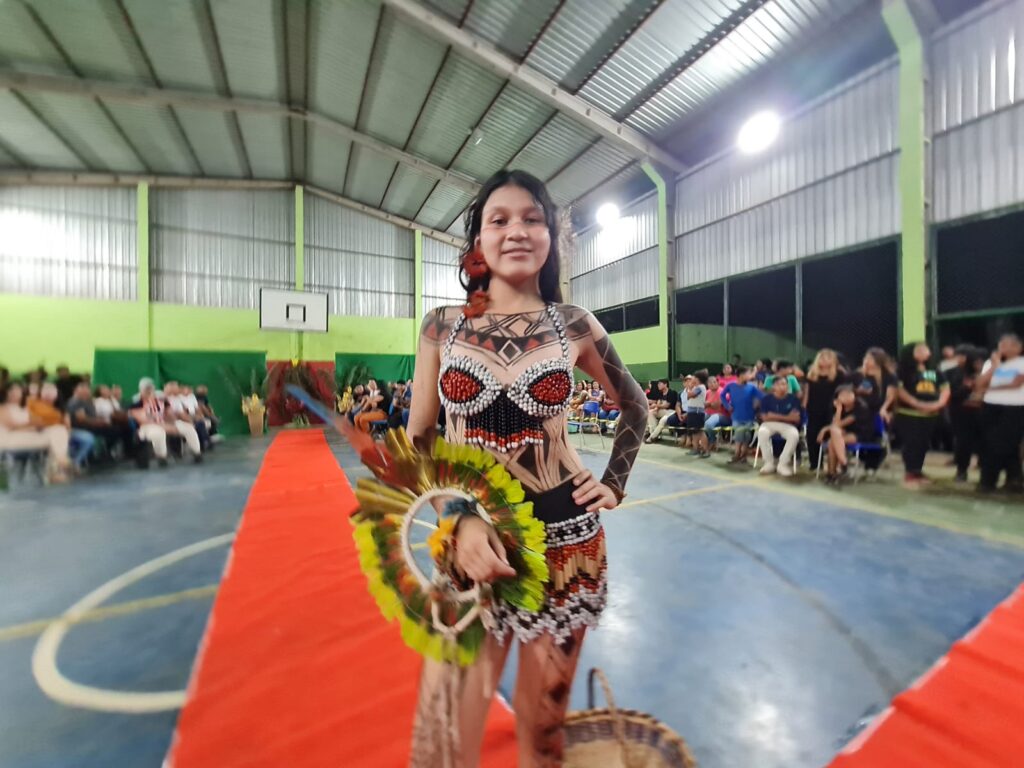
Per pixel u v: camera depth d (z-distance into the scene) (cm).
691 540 361
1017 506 437
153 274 1328
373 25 838
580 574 102
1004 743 156
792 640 225
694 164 1060
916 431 518
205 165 1313
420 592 93
